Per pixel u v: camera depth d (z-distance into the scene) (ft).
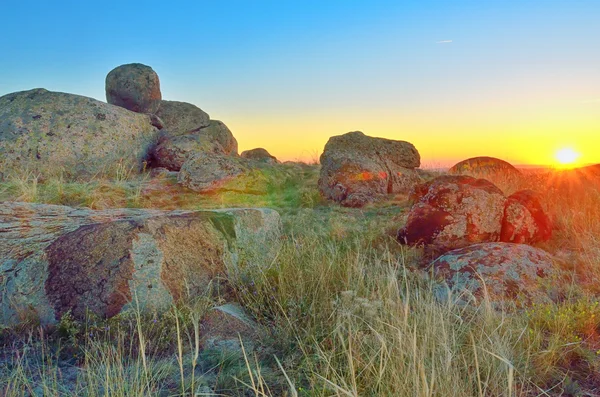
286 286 17.58
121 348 14.15
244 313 16.70
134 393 11.03
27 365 13.02
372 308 13.48
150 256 17.29
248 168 42.52
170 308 16.19
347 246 22.63
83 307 15.84
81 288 16.16
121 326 15.08
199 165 40.22
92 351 13.70
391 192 44.70
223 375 12.47
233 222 21.40
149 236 17.79
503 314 13.91
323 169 43.06
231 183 40.24
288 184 45.98
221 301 17.39
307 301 16.61
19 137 43.65
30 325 15.62
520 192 26.05
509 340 13.14
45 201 32.81
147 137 51.55
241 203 38.70
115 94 64.03
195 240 19.06
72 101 48.98
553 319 15.03
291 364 12.94
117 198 35.58
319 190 42.65
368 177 41.19
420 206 25.13
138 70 65.00
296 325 15.03
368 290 16.17
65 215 21.49
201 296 17.19
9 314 16.11
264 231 23.43
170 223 18.81
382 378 11.14
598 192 30.94
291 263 19.19
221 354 13.57
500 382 11.37
